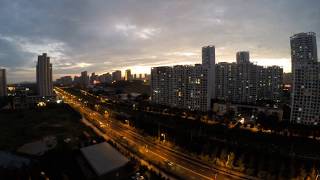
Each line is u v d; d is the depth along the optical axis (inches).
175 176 2561.5
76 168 2775.6
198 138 3983.8
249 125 4790.8
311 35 7598.4
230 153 3065.9
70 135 4350.4
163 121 5339.6
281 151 3324.3
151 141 3927.2
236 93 7755.9
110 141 3767.2
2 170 2637.8
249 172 2642.7
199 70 6195.9
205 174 2623.0
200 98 6245.1
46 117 6195.9
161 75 7214.6
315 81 4539.9
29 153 3203.7
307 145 3659.0
